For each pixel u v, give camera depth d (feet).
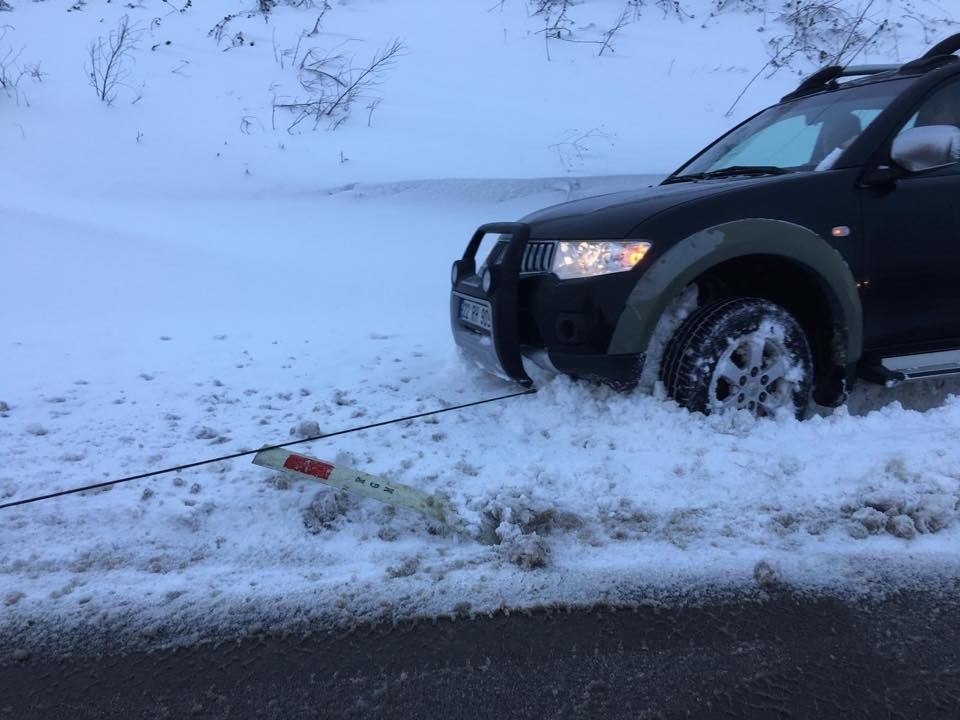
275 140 37.58
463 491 10.08
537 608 7.90
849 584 8.19
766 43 51.06
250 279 24.00
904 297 11.87
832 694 6.69
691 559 8.61
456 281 13.98
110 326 19.66
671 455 10.59
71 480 10.71
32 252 24.22
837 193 11.36
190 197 31.40
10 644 7.53
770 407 11.57
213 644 7.50
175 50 47.09
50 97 39.73
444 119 41.37
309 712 6.63
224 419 13.26
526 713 6.56
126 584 8.39
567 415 12.08
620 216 11.21
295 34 51.01
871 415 11.80
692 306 11.47
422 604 7.98
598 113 42.39
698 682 6.87
